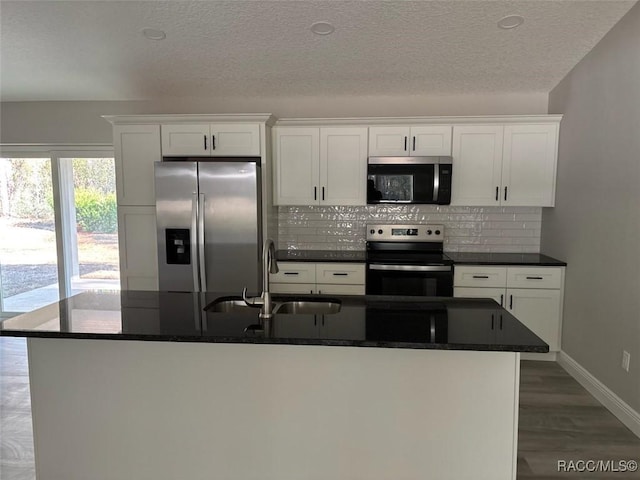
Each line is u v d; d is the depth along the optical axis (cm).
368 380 175
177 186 348
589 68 317
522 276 357
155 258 385
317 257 382
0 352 379
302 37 311
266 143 374
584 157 322
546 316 358
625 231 268
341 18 289
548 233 392
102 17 289
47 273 464
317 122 387
